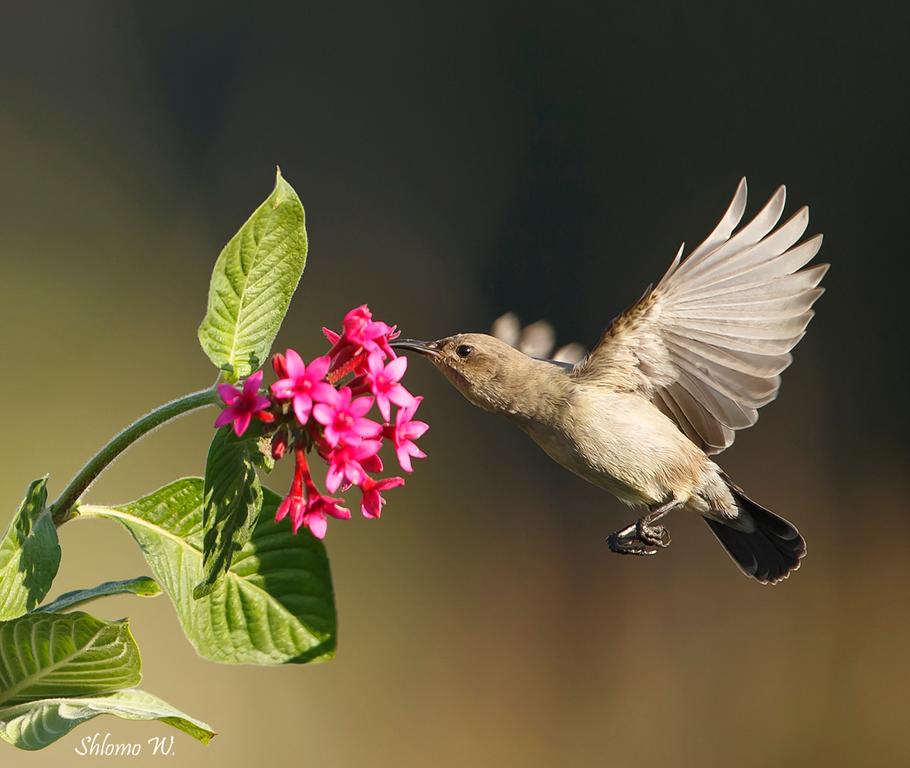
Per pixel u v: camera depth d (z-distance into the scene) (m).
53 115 14.56
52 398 12.94
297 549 4.39
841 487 14.30
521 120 15.88
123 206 14.49
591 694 13.19
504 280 15.48
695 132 15.75
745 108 15.70
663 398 6.35
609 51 15.95
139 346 13.71
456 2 15.94
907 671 13.13
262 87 15.33
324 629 4.36
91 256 14.16
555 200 15.69
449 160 15.68
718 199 15.53
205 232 14.72
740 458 14.36
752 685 13.24
